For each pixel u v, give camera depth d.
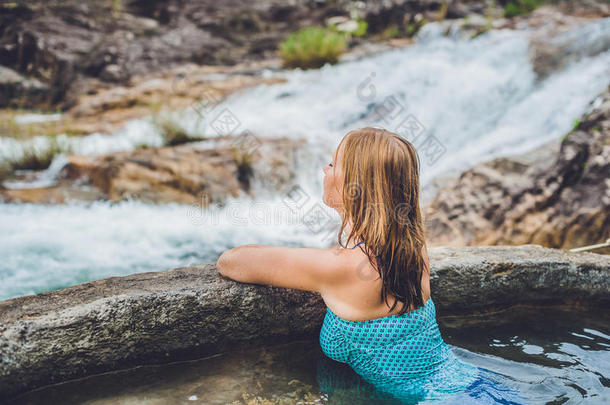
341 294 1.63
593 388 1.64
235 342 1.89
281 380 1.73
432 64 8.50
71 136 7.03
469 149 5.77
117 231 4.36
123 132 7.27
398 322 1.63
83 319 1.62
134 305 1.69
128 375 1.72
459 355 1.87
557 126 5.53
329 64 10.02
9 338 1.51
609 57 6.70
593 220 3.85
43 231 4.21
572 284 2.25
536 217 4.01
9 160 6.09
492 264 2.19
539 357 1.86
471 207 4.23
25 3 10.49
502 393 1.57
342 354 1.73
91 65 9.78
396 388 1.62
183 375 1.75
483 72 7.71
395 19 11.88
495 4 11.68
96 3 11.52
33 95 9.15
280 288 1.91
